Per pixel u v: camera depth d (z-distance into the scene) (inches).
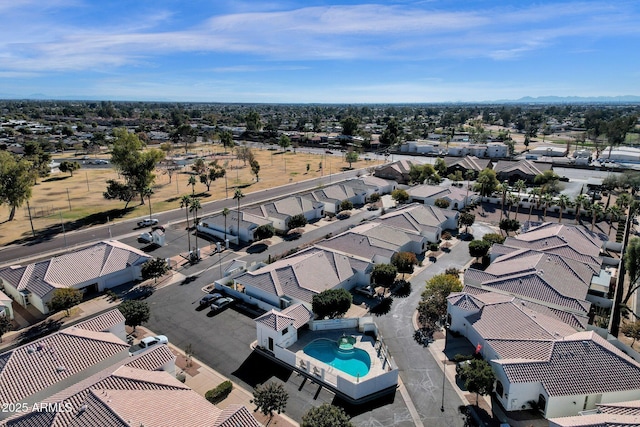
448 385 1603.1
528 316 1733.5
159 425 1163.9
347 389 1515.7
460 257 2856.8
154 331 1935.3
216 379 1610.5
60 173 5629.9
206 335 1907.0
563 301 1964.8
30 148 6348.4
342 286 2292.1
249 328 1973.4
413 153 7534.5
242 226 3125.0
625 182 4520.2
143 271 2333.9
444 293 2094.0
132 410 1192.2
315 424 1178.0
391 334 1940.2
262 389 1363.2
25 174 3346.5
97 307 2155.5
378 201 4318.4
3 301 2021.4
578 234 2834.6
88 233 3225.9
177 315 2078.0
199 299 2241.6
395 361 1740.9
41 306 2075.5
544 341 1567.4
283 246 3009.4
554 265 2263.8
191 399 1333.7
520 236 2859.3
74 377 1451.8
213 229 3250.5
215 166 5516.7
